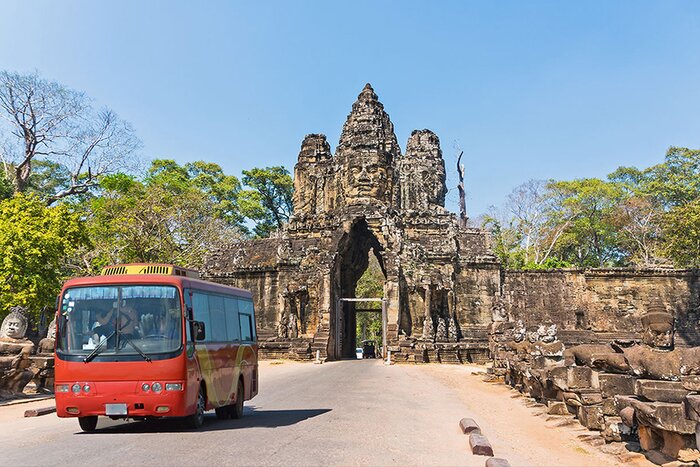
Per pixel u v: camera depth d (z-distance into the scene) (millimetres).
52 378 20359
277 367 37219
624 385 11680
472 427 11945
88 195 61875
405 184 52969
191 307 12242
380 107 53594
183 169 74000
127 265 13164
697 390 7875
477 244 50656
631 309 46375
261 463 8430
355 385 23672
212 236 56031
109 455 9055
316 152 56000
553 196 72188
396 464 8734
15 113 43312
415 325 45594
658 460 9312
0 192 42625
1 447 10188
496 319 28203
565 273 48062
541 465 9375
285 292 46781
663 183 65562
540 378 16562
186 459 8672
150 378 11219
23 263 29750
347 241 49188
